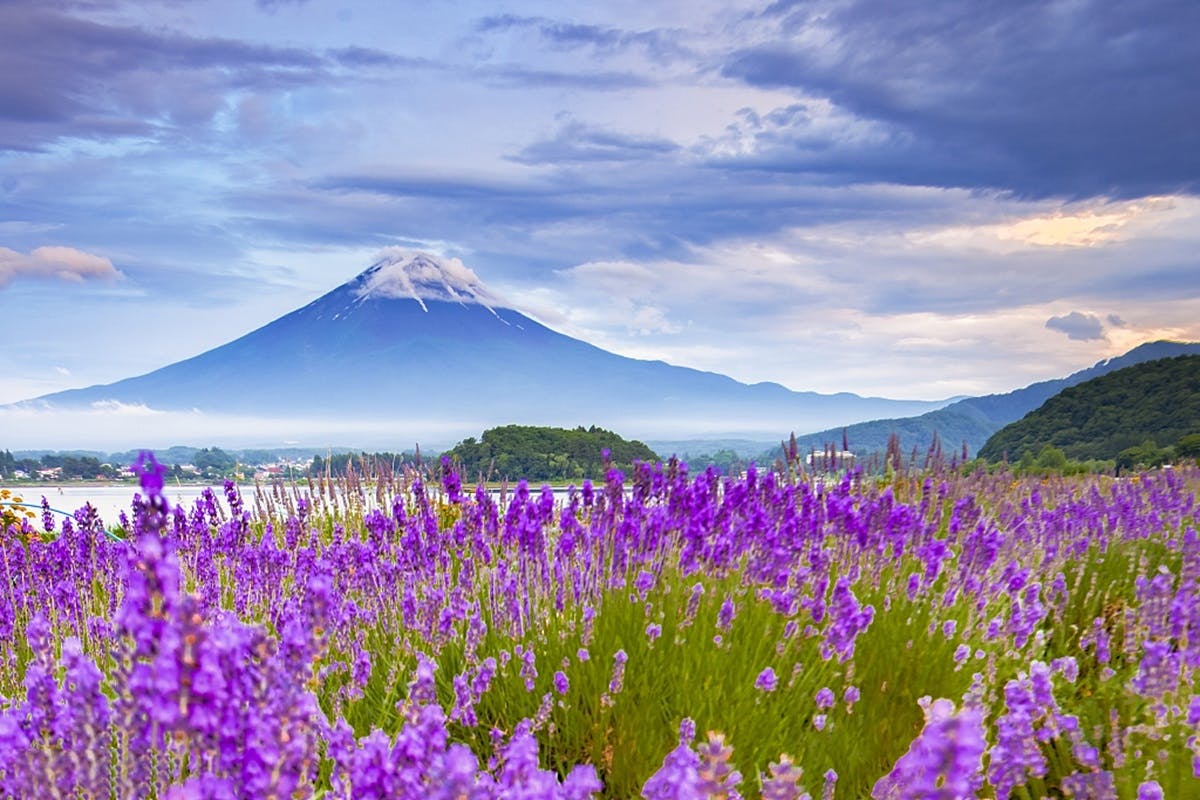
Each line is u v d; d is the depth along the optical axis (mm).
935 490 9016
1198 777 3354
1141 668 3898
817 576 5738
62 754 2367
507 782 2170
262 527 8531
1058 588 6254
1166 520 9539
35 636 2514
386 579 5844
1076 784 3508
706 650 4977
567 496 6367
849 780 4121
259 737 2088
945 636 5410
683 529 6129
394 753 2154
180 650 1968
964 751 2041
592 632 5105
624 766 4285
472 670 4996
